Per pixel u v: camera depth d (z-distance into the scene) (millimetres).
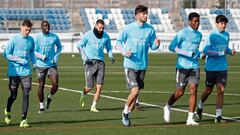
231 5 59000
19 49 13273
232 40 52281
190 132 12242
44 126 13195
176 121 14156
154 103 18391
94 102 16406
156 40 13109
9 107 13578
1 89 22719
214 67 14062
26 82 13219
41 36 16562
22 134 11945
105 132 12219
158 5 57000
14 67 13242
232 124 13453
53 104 18078
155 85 24594
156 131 12367
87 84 17047
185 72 13500
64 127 12992
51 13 54344
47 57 16562
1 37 49094
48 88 23500
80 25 54188
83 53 16875
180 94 13664
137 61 13133
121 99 19562
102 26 16797
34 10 54250
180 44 13641
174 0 57156
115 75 30031
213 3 59406
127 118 13125
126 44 13227
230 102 18734
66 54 47438
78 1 55812
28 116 15148
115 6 57312
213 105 17859
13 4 55000
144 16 13125
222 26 14016
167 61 40344
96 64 16766
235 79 27906
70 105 17828
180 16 56281
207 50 13859
